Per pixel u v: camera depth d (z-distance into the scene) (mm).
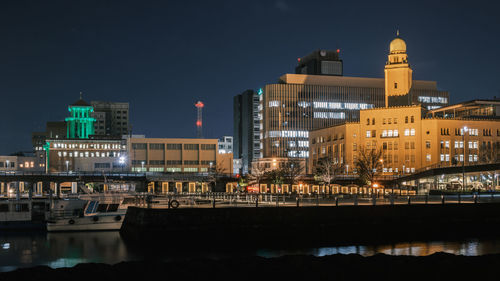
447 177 144500
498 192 125188
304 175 178625
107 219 77562
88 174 170750
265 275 35469
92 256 58031
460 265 37500
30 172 174250
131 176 173875
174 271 35625
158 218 63656
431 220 73125
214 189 180375
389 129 180875
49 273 34438
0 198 96062
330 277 35344
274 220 66375
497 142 174000
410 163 175500
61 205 79875
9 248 63594
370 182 148125
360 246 63688
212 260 38812
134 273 34906
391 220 71062
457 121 173125
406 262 38125
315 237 67188
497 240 68625
